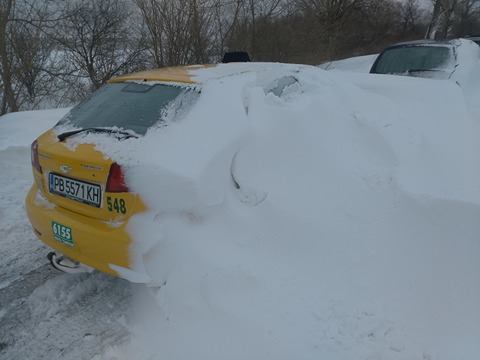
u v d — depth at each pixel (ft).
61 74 45.68
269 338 7.39
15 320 8.76
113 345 7.97
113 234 7.62
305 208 8.48
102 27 49.03
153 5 41.81
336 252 8.17
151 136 8.02
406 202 8.36
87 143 8.25
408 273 7.86
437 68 20.39
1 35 37.76
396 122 10.11
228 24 47.32
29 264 10.87
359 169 9.00
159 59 43.11
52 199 8.77
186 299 7.95
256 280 7.93
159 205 7.54
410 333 7.36
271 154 8.83
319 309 7.70
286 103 9.73
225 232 8.15
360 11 68.64
